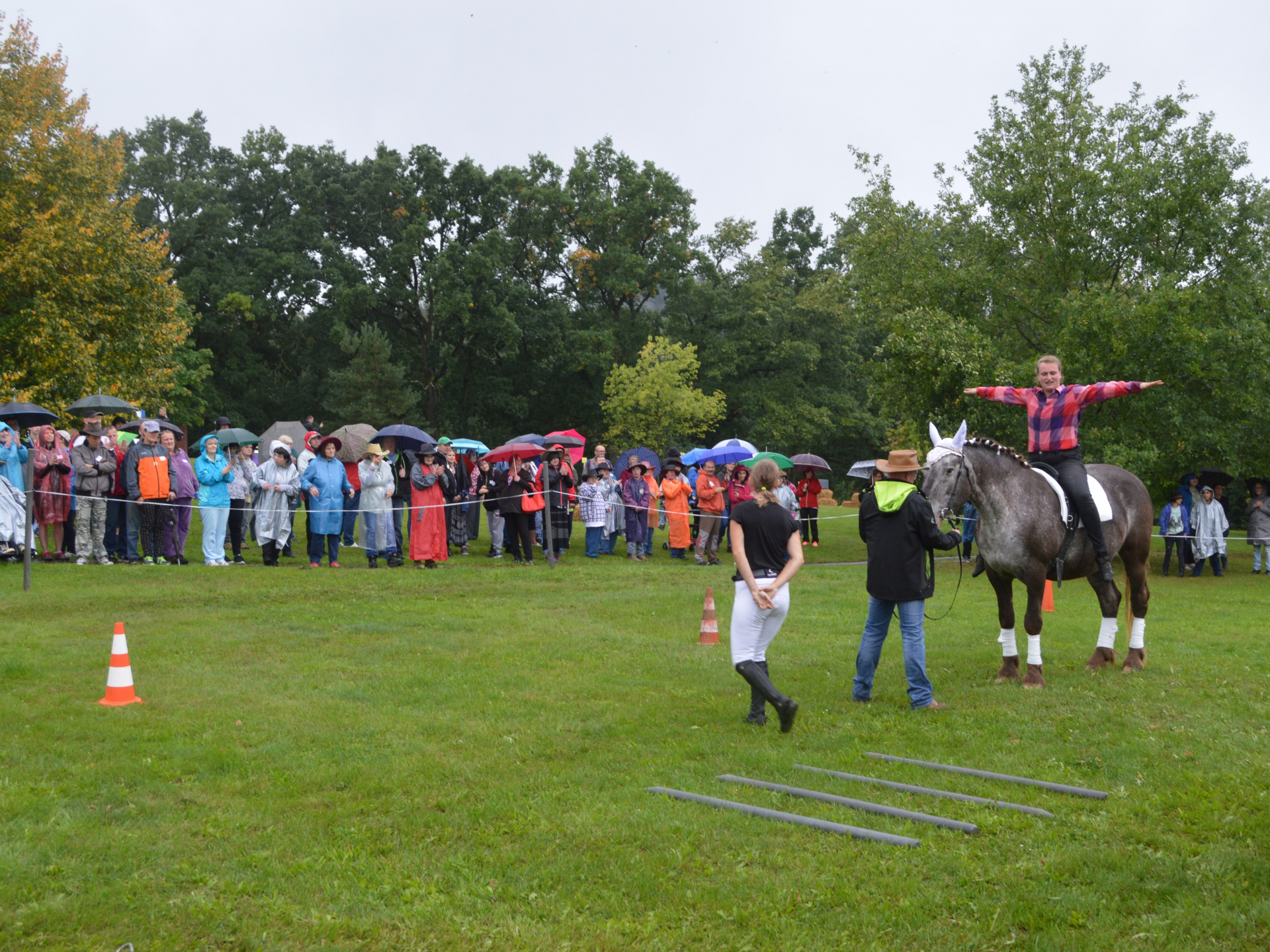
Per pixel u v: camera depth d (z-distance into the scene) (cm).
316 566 1638
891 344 2331
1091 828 509
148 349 2828
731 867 462
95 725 685
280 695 791
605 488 2016
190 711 733
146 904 419
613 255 5353
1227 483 2303
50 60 2705
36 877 439
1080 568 895
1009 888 435
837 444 6169
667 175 5503
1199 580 2012
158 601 1236
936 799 562
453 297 4822
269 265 5050
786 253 6938
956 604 1476
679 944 389
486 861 467
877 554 783
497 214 5344
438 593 1410
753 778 602
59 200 2589
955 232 2573
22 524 1515
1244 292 2177
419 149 5294
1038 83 2436
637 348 5516
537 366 5519
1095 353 2138
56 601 1202
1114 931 395
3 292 2539
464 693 813
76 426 2495
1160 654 1030
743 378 5738
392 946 388
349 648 989
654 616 1240
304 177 5191
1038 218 2350
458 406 5512
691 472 2423
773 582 704
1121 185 2238
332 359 5356
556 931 396
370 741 667
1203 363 2105
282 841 490
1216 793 556
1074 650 1056
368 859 467
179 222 5097
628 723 724
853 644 1069
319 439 1653
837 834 502
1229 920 403
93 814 518
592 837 495
